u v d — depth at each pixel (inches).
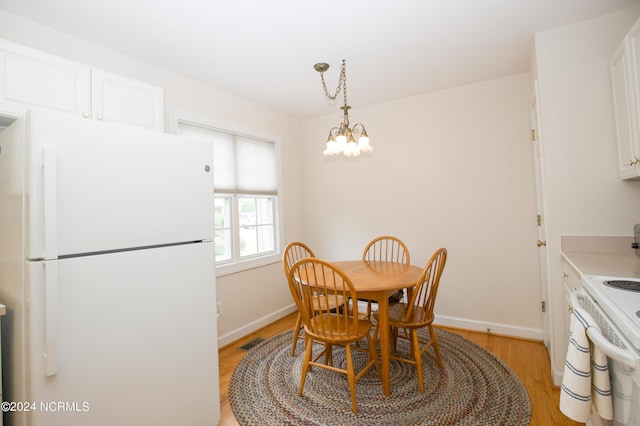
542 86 79.7
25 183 45.1
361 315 117.5
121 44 82.7
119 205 52.9
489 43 86.7
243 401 76.1
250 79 106.7
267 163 135.2
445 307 121.3
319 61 95.0
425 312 83.6
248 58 92.0
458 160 118.4
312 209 153.5
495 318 112.8
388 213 133.0
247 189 124.9
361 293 77.1
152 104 79.8
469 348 100.8
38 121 44.5
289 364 94.0
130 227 54.2
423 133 124.6
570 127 77.3
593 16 74.4
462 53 92.3
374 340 91.4
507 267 110.8
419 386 78.2
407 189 128.5
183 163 62.7
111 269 51.5
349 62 96.3
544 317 101.8
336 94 113.6
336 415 69.9
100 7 67.2
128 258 53.7
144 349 55.5
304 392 79.1
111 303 51.4
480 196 114.9
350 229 142.9
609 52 74.0
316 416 69.8
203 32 78.1
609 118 74.1
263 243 135.6
